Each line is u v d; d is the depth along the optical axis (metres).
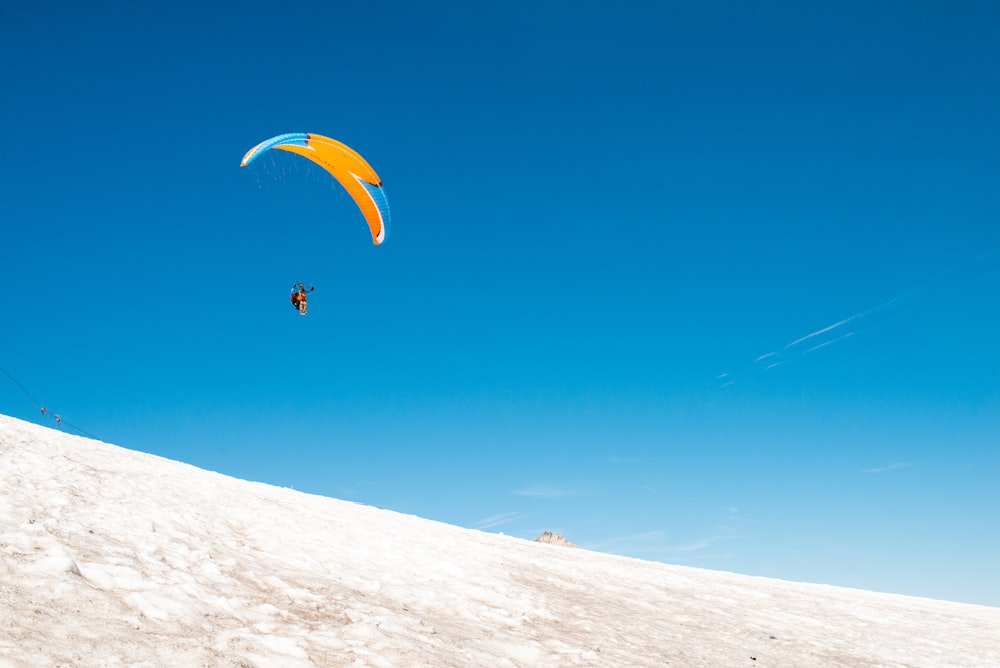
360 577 14.64
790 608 23.09
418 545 18.73
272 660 8.85
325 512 19.95
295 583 12.75
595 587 20.00
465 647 11.74
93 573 9.83
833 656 17.83
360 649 10.02
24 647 7.26
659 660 13.94
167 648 8.32
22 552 9.79
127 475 16.38
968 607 32.03
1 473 13.17
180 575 10.88
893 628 22.81
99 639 8.01
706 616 19.44
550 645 13.23
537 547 25.22
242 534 15.02
